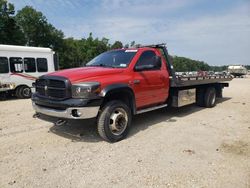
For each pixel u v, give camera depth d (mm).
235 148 5066
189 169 4113
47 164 4320
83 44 63188
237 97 13398
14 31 39625
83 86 4941
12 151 4906
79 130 6285
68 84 5023
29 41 51094
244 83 27812
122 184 3654
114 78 5500
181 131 6297
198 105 9656
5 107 10086
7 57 13102
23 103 11445
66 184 3668
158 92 6871
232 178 3820
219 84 10469
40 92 5719
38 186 3613
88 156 4660
